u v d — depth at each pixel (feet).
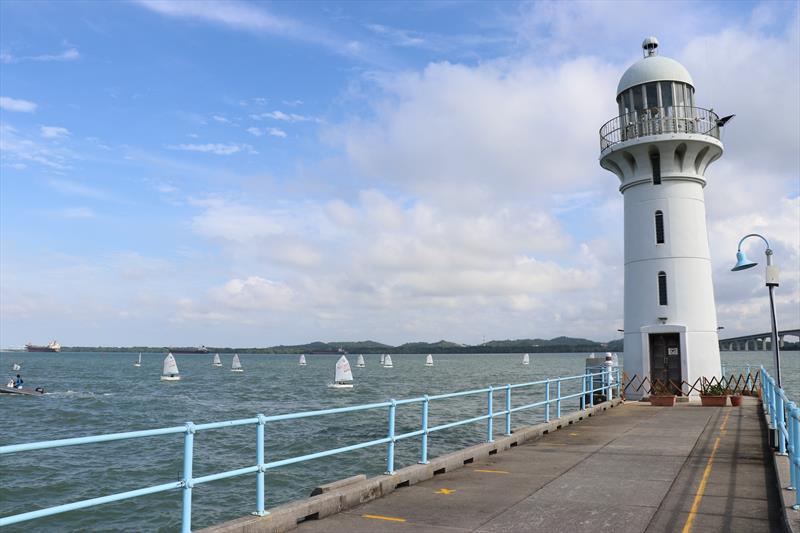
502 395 207.31
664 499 33.12
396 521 29.35
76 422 152.66
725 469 41.14
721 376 93.71
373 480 34.63
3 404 195.31
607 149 99.14
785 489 31.65
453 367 615.16
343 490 32.14
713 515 29.84
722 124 96.02
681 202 95.30
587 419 71.10
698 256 94.48
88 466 88.99
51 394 236.43
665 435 57.26
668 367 94.27
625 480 38.14
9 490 76.69
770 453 46.70
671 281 93.71
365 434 114.01
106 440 21.38
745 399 89.04
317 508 29.86
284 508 28.50
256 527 26.40
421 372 477.36
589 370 104.22
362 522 29.19
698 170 97.19
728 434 57.11
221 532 24.84
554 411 143.54
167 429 23.50
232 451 99.40
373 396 233.55
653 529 27.61
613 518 29.48
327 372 473.67
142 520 64.49
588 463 44.09
